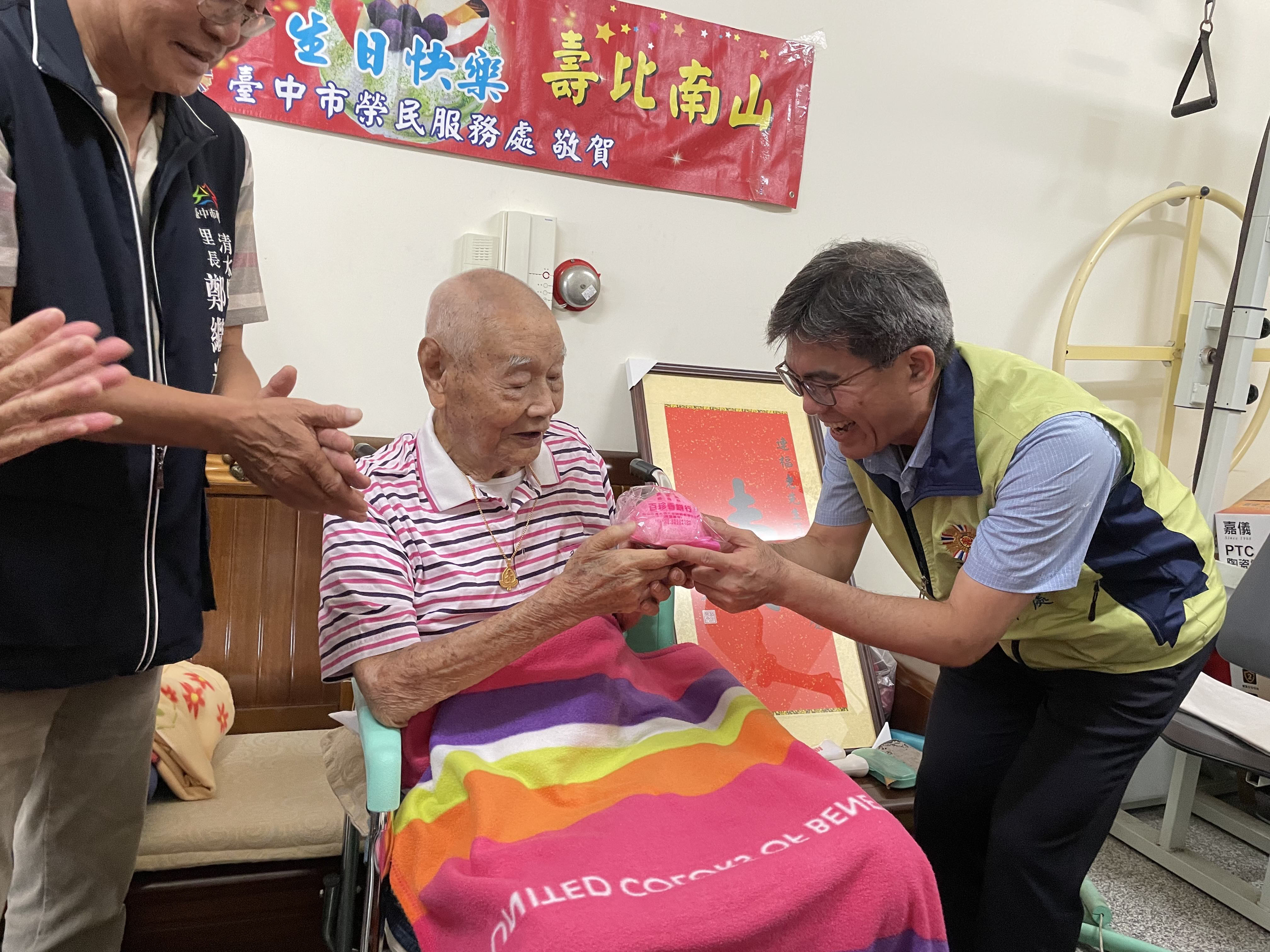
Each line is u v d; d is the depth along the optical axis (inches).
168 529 45.2
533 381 45.8
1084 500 44.8
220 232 47.9
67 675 41.5
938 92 97.7
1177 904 80.3
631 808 40.2
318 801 61.6
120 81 40.6
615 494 86.5
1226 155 112.9
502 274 47.6
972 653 45.9
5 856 41.8
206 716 64.9
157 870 56.2
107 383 28.7
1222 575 92.1
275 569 74.2
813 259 46.0
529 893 34.1
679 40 86.0
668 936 32.9
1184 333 106.2
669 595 46.1
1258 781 95.0
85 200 39.5
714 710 48.1
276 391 41.2
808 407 47.1
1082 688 53.3
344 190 77.5
